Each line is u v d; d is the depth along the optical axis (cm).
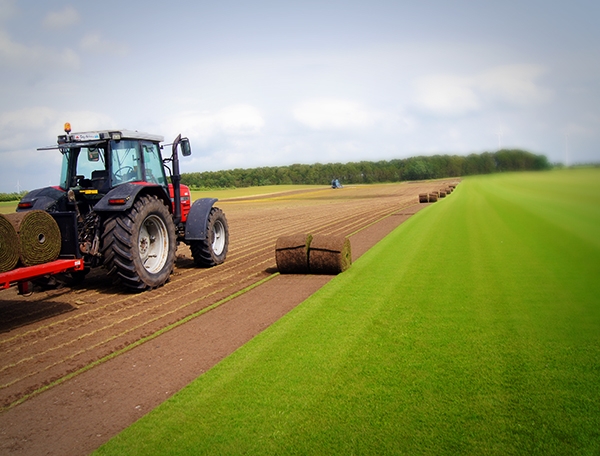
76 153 762
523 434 288
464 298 587
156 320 570
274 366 401
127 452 292
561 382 351
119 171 759
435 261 838
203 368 416
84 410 355
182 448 293
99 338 516
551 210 1564
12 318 608
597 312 512
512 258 830
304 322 515
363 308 561
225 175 10169
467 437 287
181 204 938
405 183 7331
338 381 368
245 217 2486
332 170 10081
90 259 716
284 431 304
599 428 291
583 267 735
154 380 398
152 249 764
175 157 854
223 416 326
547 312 518
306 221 2022
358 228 1516
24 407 364
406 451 276
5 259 497
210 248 913
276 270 866
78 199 762
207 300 654
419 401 331
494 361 392
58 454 302
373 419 312
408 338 453
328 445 286
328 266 778
